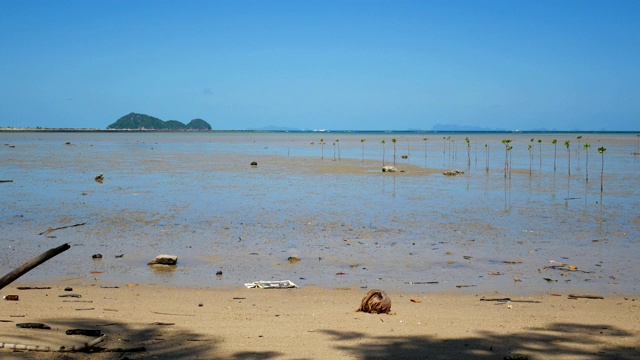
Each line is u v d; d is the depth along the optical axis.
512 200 34.62
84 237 23.03
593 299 14.96
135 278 16.98
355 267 18.59
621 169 57.81
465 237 23.48
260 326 11.80
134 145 122.06
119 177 48.03
